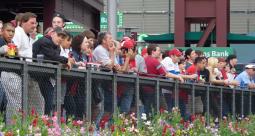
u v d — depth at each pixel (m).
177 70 14.57
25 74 9.27
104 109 11.29
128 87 11.95
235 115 16.62
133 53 12.94
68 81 10.40
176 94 13.61
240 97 16.94
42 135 8.65
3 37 9.98
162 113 12.55
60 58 10.20
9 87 9.03
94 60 11.91
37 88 9.60
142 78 12.38
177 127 12.62
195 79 14.55
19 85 9.17
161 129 11.75
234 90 16.47
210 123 14.45
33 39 11.23
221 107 15.72
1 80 8.88
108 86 11.40
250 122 16.48
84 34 12.02
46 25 20.36
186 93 14.05
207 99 14.96
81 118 10.70
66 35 10.84
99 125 11.03
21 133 8.41
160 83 13.05
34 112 9.18
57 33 10.33
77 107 10.63
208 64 16.05
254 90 17.92
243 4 50.62
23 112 9.12
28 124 8.72
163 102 13.17
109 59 11.74
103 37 11.84
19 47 10.44
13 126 8.58
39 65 9.62
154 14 51.47
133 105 12.09
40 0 21.11
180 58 15.12
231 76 18.25
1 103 8.91
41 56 9.80
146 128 11.66
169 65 14.41
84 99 10.73
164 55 15.01
